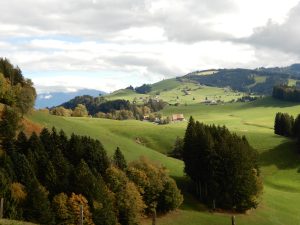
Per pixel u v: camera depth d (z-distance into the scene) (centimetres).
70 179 7781
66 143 9112
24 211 6700
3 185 6450
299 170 16388
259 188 10850
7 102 10569
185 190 11062
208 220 9562
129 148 12725
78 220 7169
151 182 9069
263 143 19050
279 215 11012
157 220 8925
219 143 10781
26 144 8362
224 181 10450
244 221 9994
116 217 7869
